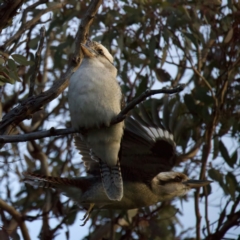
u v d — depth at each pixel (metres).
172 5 11.13
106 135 8.42
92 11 9.20
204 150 11.23
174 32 11.23
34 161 12.97
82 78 8.27
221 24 11.59
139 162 9.48
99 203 9.04
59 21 11.57
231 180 11.16
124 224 11.39
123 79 11.70
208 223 11.30
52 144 13.36
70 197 9.01
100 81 8.23
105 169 8.74
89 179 9.09
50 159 13.25
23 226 10.74
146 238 11.46
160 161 9.48
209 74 11.91
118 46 11.27
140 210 11.55
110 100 8.22
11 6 9.26
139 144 9.30
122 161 9.46
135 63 11.96
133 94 11.88
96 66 8.46
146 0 11.12
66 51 12.43
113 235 11.26
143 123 9.34
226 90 11.55
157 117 9.48
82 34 9.17
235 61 11.45
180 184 9.81
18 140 7.96
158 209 11.55
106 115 8.18
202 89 11.09
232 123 11.16
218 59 11.71
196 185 9.88
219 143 11.23
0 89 10.92
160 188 9.64
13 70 8.37
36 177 8.71
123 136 9.23
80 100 8.17
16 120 8.74
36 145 12.45
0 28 9.35
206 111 11.12
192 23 11.29
